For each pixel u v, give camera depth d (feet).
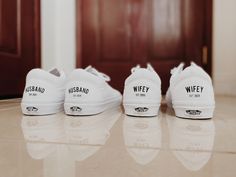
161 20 5.69
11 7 3.90
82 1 5.77
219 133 1.46
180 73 1.97
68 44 5.57
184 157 1.02
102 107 2.28
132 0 5.72
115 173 0.86
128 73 5.81
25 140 1.32
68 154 1.08
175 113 2.07
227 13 5.45
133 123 1.79
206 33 5.57
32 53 4.50
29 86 2.11
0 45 3.65
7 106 2.89
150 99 2.00
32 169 0.90
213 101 1.93
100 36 5.81
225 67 5.52
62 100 2.29
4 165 0.94
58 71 2.44
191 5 5.59
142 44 5.75
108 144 1.23
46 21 4.89
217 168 0.90
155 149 1.14
